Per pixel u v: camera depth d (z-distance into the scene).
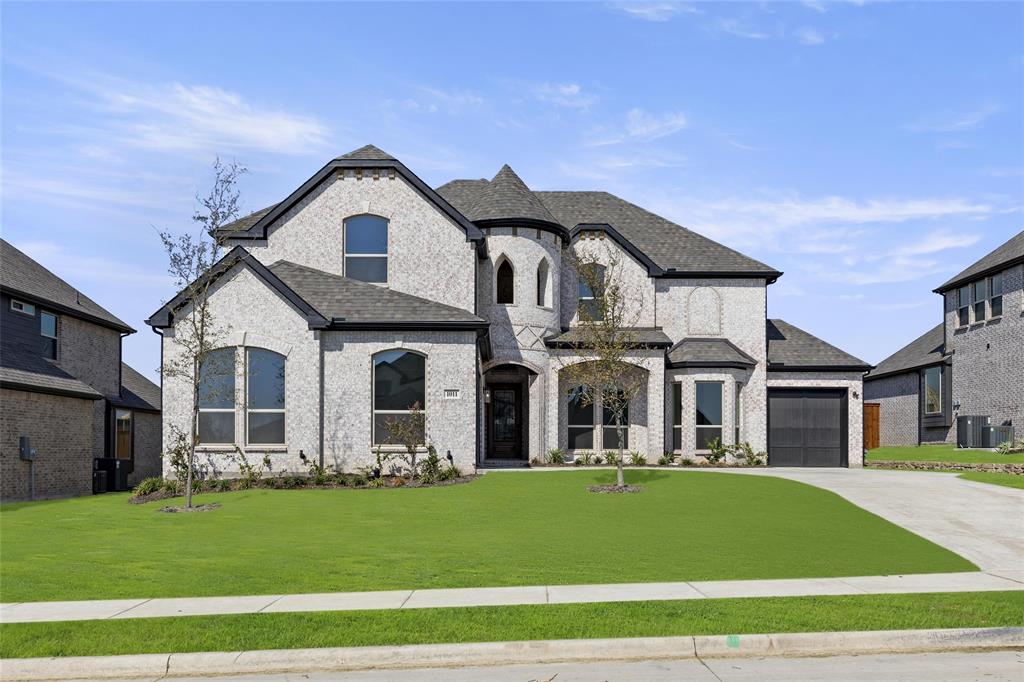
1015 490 20.17
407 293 24.91
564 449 28.00
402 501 18.02
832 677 7.39
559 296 28.41
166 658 7.81
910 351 41.34
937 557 12.63
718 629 8.48
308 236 25.23
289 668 7.84
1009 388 30.47
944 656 8.10
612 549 13.12
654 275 29.28
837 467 29.38
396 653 7.94
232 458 21.36
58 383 23.73
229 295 21.66
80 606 9.58
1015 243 31.66
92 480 25.84
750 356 29.39
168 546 13.37
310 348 21.59
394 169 25.28
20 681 7.68
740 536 14.33
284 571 11.43
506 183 27.66
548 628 8.51
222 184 19.16
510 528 15.02
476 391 22.28
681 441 28.02
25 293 25.31
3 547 13.38
